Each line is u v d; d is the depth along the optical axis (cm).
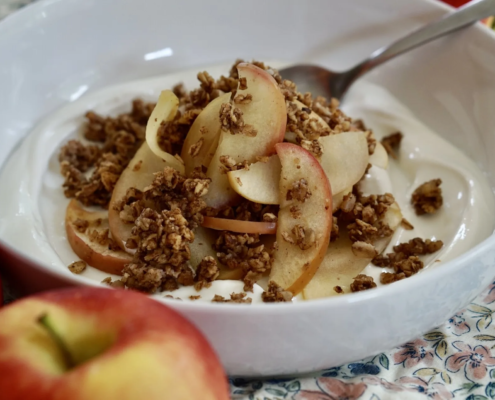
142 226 35
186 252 35
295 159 36
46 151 42
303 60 49
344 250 37
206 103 39
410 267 37
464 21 43
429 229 40
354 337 30
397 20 47
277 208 37
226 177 36
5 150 41
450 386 32
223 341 30
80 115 44
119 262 36
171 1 46
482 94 42
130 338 26
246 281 35
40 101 43
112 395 25
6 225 38
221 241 36
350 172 38
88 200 39
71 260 37
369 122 46
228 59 48
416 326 32
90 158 42
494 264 32
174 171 36
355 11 47
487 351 34
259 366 31
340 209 38
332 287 36
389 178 41
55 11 43
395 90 47
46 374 25
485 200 39
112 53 46
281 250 36
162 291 35
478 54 42
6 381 25
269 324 29
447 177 41
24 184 40
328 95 47
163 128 38
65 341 26
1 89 41
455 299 32
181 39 47
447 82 44
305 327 29
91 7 44
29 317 26
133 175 38
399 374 33
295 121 38
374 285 35
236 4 47
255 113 36
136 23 46
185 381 26
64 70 44
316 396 31
